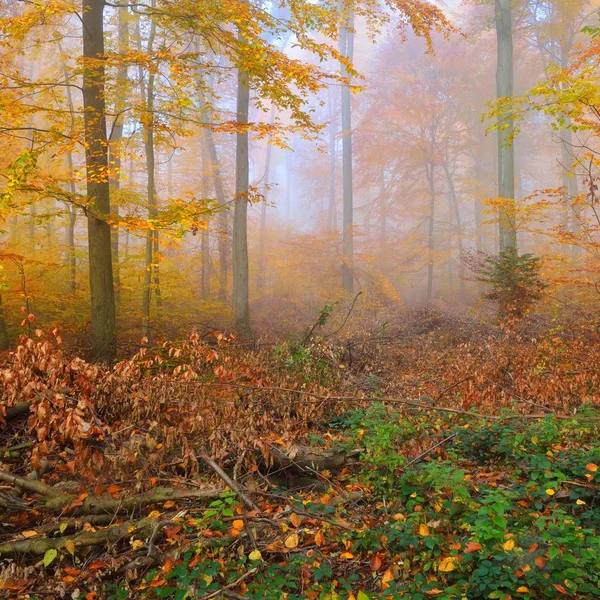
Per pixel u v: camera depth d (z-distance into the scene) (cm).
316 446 523
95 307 820
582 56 776
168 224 746
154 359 736
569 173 853
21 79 779
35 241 1205
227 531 370
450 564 310
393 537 351
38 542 338
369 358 980
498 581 296
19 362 444
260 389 567
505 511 384
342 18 981
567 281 1117
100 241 819
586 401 595
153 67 827
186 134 903
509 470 463
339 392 709
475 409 599
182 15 820
